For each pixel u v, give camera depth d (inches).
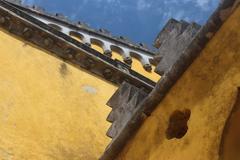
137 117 342.6
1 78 522.0
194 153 287.6
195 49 307.1
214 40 301.3
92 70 624.7
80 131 524.4
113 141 357.7
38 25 604.1
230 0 287.4
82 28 813.2
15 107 498.9
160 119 331.0
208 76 300.5
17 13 597.3
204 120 291.1
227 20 293.9
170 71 321.1
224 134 271.9
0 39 570.3
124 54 811.4
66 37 621.3
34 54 586.2
